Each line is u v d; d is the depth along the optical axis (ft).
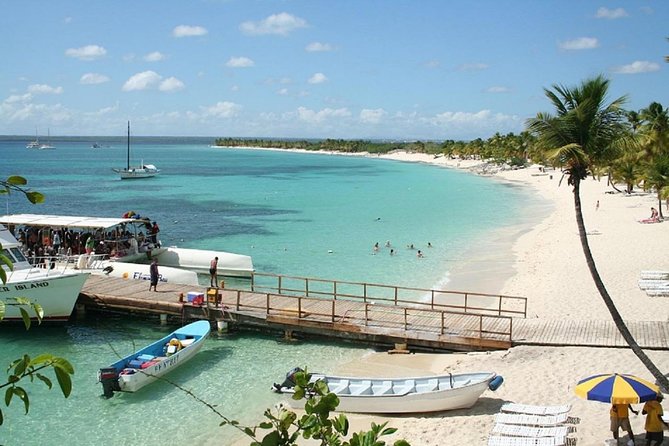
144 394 64.08
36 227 121.70
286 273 121.49
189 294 86.48
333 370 70.18
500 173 440.04
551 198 265.54
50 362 13.15
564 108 54.95
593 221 178.29
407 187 334.85
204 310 84.89
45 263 106.22
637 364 65.10
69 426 56.90
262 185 342.44
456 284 110.63
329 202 254.88
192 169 498.28
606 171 250.78
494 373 59.93
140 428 56.49
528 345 71.82
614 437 46.24
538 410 50.93
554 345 71.36
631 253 126.52
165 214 209.77
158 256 123.65
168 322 89.15
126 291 93.66
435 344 74.95
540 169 422.41
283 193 294.05
